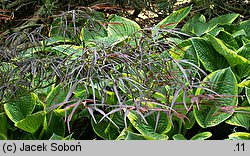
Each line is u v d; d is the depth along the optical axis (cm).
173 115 185
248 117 185
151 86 172
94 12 238
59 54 201
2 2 300
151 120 185
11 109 194
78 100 153
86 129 212
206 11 301
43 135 195
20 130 201
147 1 296
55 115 195
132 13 320
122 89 173
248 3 315
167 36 244
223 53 218
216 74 196
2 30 301
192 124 188
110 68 163
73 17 192
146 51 176
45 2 295
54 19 260
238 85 200
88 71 155
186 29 271
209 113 188
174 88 169
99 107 203
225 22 275
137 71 164
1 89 178
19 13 322
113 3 285
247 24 274
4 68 190
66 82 168
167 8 301
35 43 194
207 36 230
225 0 307
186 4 317
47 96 196
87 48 171
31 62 174
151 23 305
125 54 166
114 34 240
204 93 175
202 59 221
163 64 177
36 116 185
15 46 189
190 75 174
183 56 219
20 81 176
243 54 228
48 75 183
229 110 176
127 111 145
